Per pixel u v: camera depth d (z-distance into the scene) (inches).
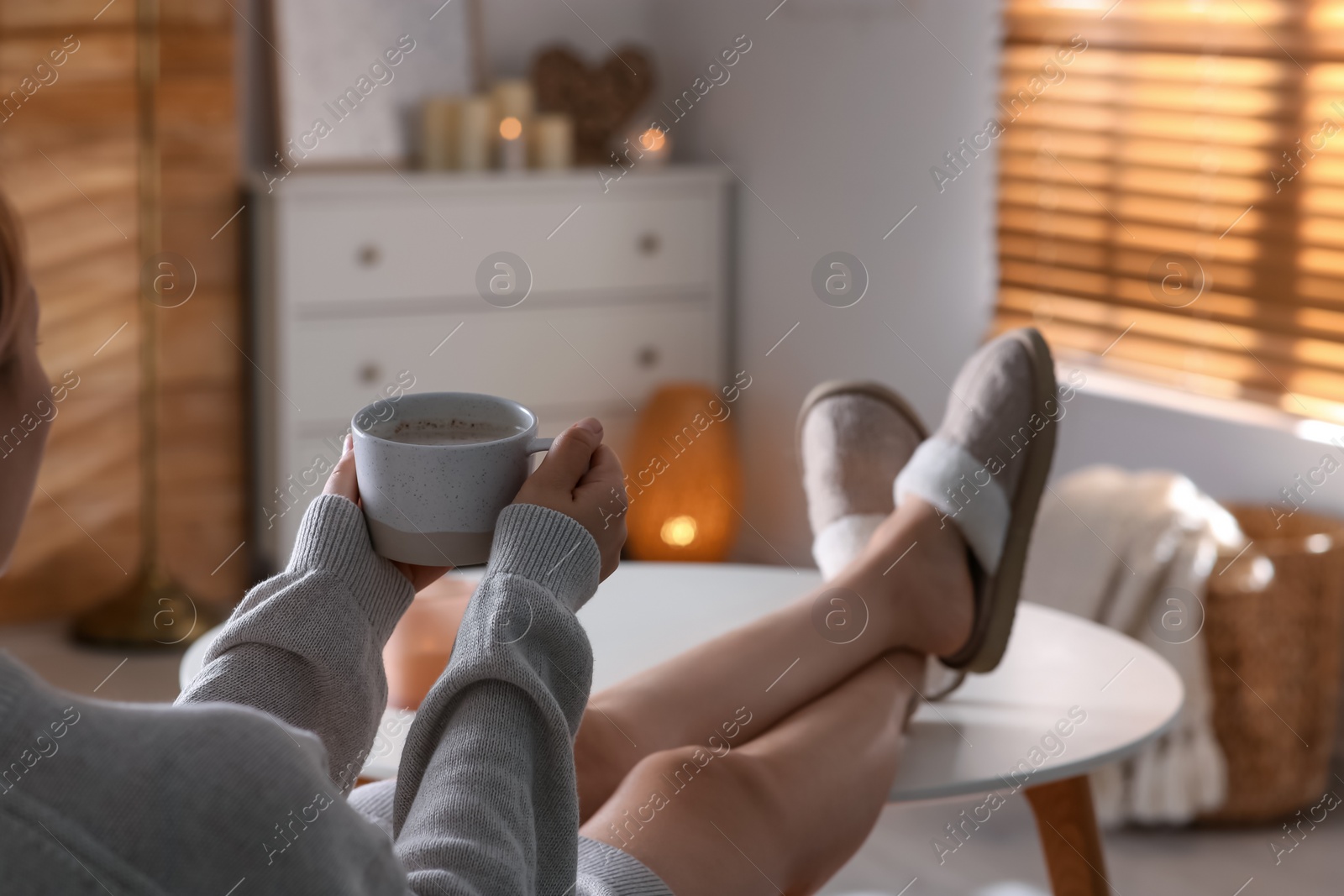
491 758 24.6
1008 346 56.6
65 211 100.5
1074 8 91.7
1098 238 92.8
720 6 120.8
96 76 99.8
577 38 127.3
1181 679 74.6
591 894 30.3
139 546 109.0
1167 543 75.6
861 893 68.7
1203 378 87.9
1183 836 76.6
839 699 44.4
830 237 112.3
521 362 114.0
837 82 109.7
